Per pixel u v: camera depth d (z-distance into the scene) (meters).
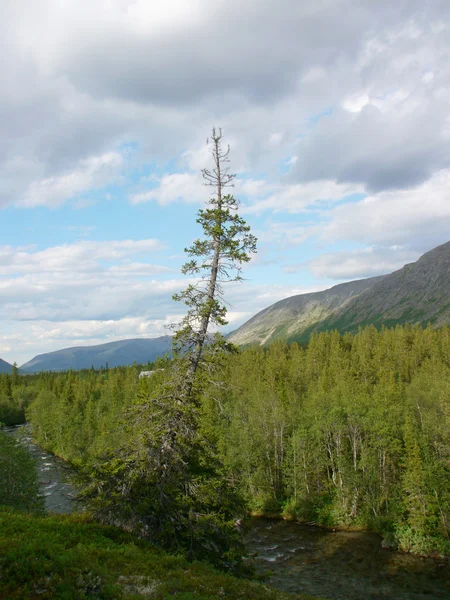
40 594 9.94
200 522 17.39
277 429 67.56
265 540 46.47
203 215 21.06
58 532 14.98
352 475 52.62
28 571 10.73
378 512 50.69
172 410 19.11
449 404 59.62
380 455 55.38
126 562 13.50
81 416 93.69
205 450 20.11
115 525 17.78
